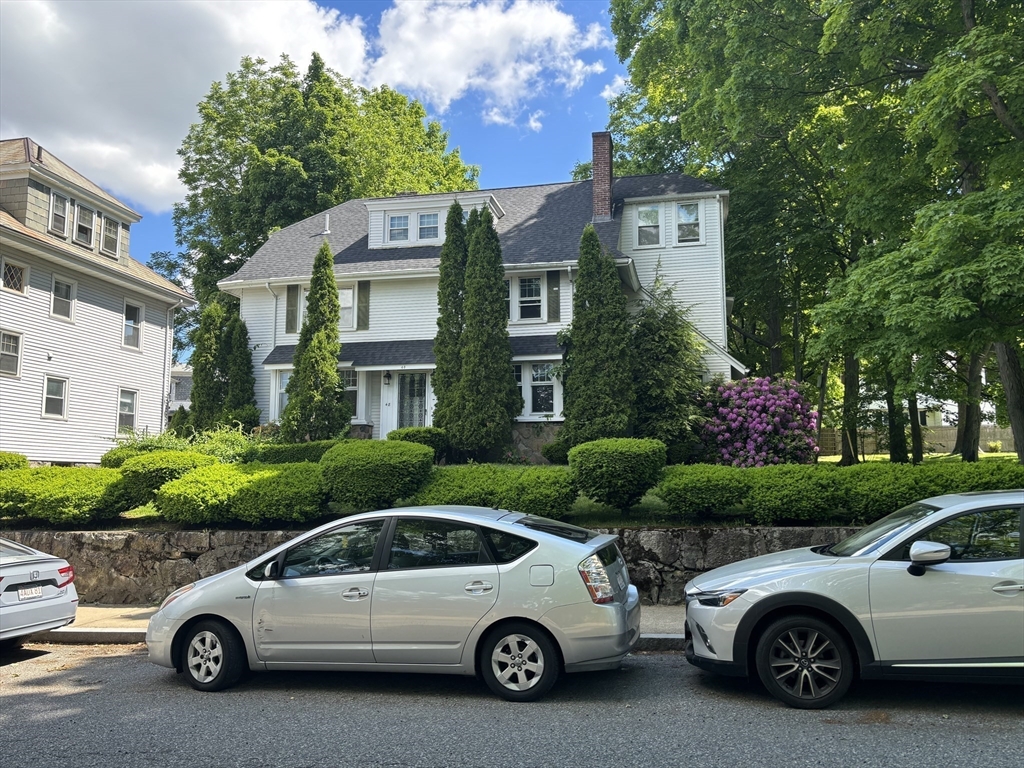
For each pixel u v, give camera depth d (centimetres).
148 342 2648
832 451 3641
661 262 2253
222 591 598
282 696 575
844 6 1170
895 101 1502
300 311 2275
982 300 952
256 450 1747
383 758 435
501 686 543
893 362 1043
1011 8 1211
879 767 404
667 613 826
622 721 495
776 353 2711
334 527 601
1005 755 419
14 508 1060
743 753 429
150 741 472
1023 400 1364
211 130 3259
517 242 2209
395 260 2278
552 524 613
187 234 3356
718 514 930
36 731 497
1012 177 1160
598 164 2281
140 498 1067
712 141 1850
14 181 2141
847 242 2255
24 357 2100
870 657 496
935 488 832
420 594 556
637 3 2208
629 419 1653
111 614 914
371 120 3569
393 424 2111
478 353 1777
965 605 484
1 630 683
